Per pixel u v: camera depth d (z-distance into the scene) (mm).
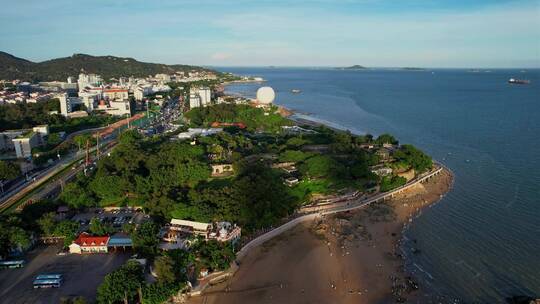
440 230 151500
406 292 114812
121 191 171375
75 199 164125
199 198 155875
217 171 198750
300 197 172875
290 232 153625
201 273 120250
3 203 172125
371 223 160500
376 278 122438
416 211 171000
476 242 141000
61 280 116375
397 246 141250
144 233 132500
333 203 175000
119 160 195750
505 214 162500
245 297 113312
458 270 124375
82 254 133250
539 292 112062
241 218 148375
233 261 129000
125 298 103688
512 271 122562
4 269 123750
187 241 133875
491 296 111125
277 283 120250
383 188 190750
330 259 133875
